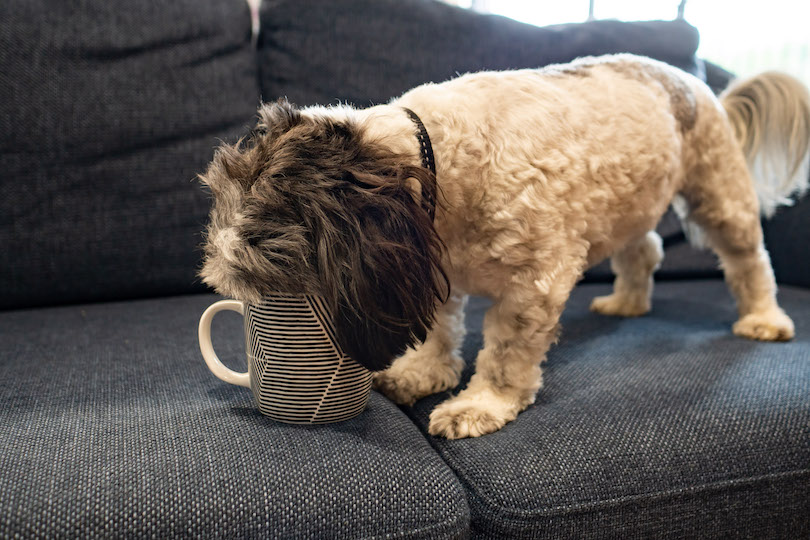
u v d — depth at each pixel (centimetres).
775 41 282
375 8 163
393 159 81
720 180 136
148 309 142
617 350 121
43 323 129
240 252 72
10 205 136
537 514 74
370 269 73
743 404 95
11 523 60
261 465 71
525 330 99
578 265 105
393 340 77
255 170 76
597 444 84
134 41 146
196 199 152
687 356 117
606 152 107
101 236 144
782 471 86
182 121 151
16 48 135
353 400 84
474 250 98
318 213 72
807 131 150
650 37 182
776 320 133
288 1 162
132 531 62
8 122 135
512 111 98
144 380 97
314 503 67
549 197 96
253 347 80
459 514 71
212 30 155
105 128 143
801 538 90
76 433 77
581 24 179
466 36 168
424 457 78
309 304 76
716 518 83
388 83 164
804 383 103
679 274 190
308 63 162
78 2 141
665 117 118
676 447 85
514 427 92
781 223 183
